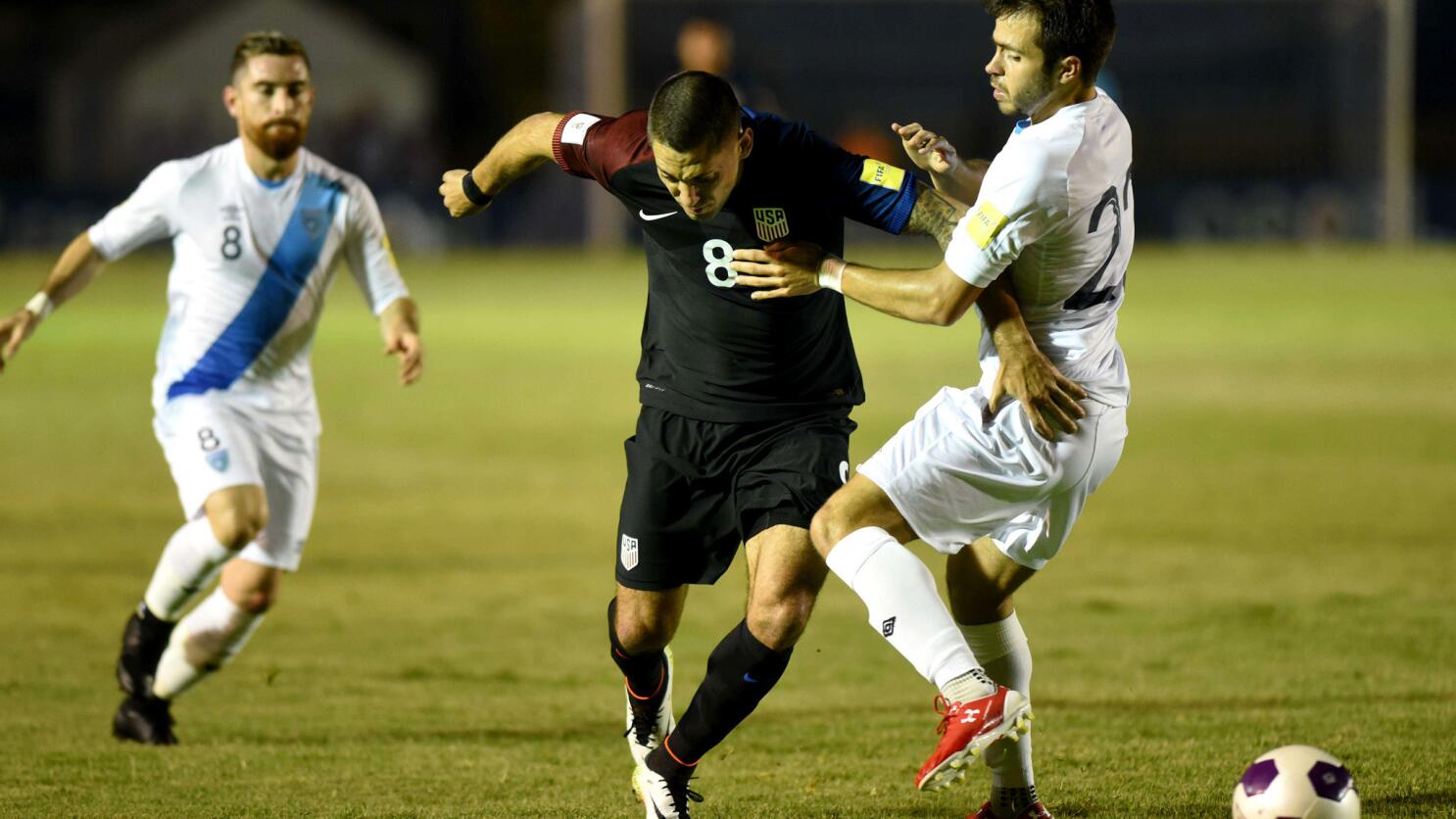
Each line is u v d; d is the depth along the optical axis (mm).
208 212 19203
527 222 124312
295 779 16359
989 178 13359
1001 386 13758
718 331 14797
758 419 14898
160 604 18250
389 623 23875
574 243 124500
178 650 18312
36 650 22172
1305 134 133750
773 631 13805
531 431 43250
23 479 36125
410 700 19703
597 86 117438
